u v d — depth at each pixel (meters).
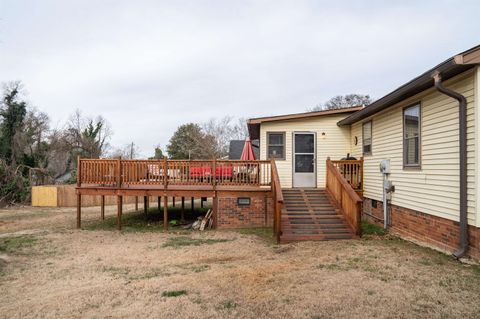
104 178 10.31
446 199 6.15
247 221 10.16
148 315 3.64
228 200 10.15
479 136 5.25
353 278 4.66
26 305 4.05
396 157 8.25
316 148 11.51
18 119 24.89
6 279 5.19
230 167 10.11
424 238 6.92
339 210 8.98
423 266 5.21
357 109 11.33
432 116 6.63
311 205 9.42
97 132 38.47
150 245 7.72
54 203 19.00
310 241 7.54
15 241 8.30
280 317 3.51
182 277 5.00
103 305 3.97
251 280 4.72
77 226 10.52
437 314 3.49
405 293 4.07
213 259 6.27
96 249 7.38
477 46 4.93
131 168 10.20
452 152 5.98
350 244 7.05
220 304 3.89
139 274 5.34
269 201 10.18
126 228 10.45
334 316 3.50
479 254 5.28
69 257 6.65
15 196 19.61
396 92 7.06
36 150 28.27
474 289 4.16
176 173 10.16
